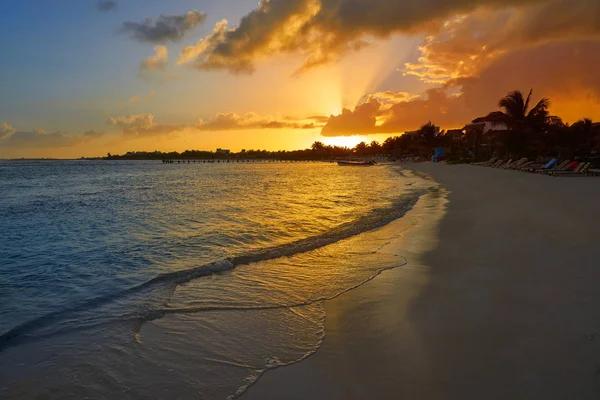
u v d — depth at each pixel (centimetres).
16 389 418
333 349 479
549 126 5253
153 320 590
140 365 461
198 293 707
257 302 656
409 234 1181
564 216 1189
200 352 488
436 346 462
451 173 4678
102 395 405
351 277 778
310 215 1733
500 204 1655
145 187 3862
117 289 751
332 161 19412
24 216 1872
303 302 650
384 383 397
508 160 5259
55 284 797
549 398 346
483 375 393
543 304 547
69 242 1232
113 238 1284
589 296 561
